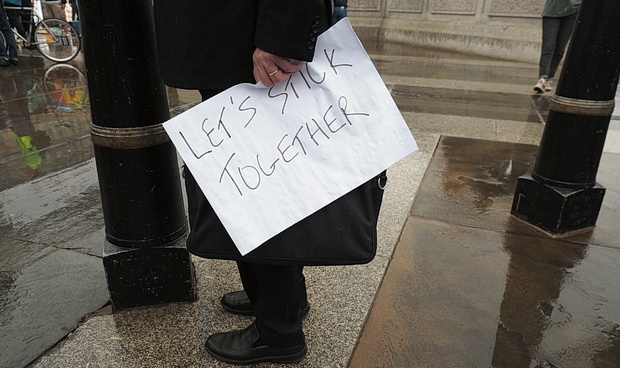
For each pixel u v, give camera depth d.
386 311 2.17
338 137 1.45
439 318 2.13
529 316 2.17
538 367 1.88
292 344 1.81
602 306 2.26
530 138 4.85
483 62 10.57
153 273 2.10
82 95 6.39
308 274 2.43
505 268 2.54
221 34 1.32
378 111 1.47
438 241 2.78
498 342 2.00
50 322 2.06
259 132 1.41
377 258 2.58
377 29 13.73
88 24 1.79
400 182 3.61
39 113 5.44
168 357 1.87
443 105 6.24
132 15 1.80
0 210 3.14
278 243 1.42
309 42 1.24
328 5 1.40
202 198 1.42
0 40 8.43
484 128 5.16
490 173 3.86
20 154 4.18
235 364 1.83
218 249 1.45
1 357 1.84
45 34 9.62
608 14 2.59
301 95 1.42
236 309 2.11
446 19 12.44
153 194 2.01
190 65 1.36
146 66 1.88
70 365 1.81
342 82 1.44
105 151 1.92
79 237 2.81
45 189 3.48
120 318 2.08
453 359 1.90
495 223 3.03
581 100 2.72
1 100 6.00
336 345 1.95
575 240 2.86
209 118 1.39
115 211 2.01
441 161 4.10
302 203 1.41
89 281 2.37
